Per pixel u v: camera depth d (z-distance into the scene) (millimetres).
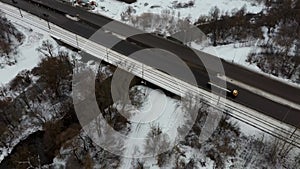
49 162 52562
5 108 59625
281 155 51969
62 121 57344
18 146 55906
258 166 51531
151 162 51594
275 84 63438
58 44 74688
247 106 58812
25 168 52000
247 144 54031
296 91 62000
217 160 52281
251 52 71562
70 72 65312
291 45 73812
